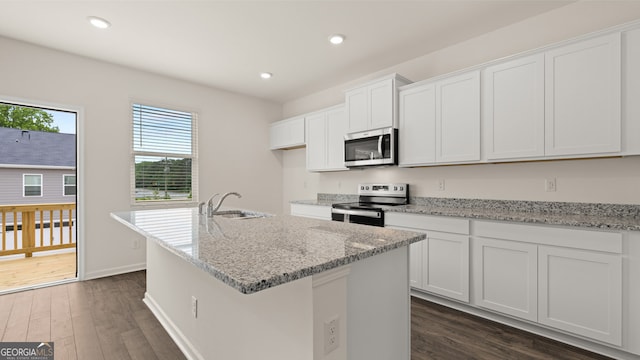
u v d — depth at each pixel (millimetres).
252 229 1575
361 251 1075
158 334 2084
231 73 3725
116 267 3416
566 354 1829
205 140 4188
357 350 1182
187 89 4020
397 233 1439
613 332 1738
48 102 3002
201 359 1692
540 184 2461
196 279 1747
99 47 3000
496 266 2203
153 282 2455
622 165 2102
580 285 1847
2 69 2779
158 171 3801
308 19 2508
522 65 2268
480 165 2812
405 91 3023
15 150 7297
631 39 1833
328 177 4359
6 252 3986
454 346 1919
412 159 2963
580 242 1845
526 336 2041
